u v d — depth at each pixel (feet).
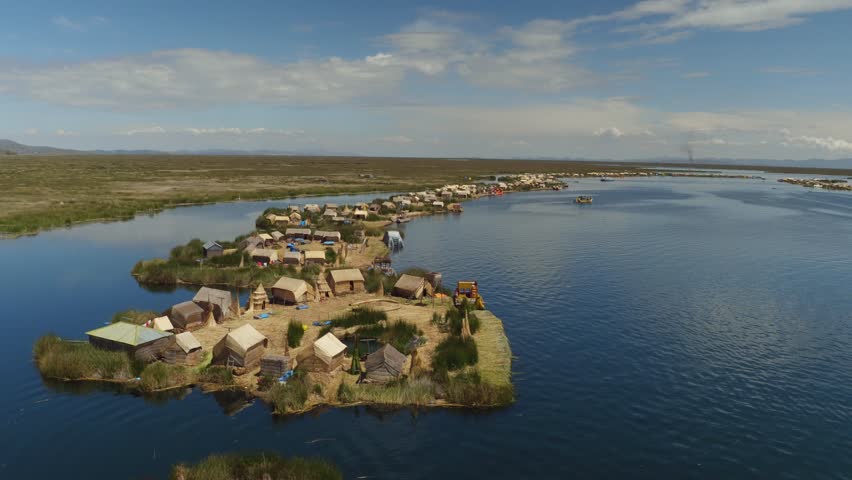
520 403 125.29
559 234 365.61
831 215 484.74
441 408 122.42
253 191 622.54
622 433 113.09
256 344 140.36
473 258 284.20
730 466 102.27
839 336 169.37
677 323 180.14
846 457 105.50
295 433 111.65
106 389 128.77
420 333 164.86
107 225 379.76
